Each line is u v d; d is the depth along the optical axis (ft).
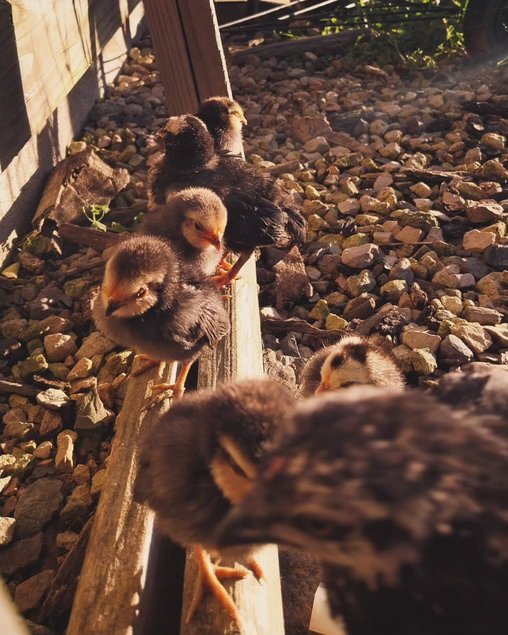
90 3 2.96
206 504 1.00
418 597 0.76
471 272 2.18
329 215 2.45
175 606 1.25
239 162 2.10
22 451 1.76
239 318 1.74
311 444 0.69
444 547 0.72
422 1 3.83
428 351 1.86
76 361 1.98
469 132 2.86
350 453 0.68
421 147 2.80
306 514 0.69
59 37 2.55
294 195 2.55
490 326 1.97
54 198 2.45
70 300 2.19
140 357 1.63
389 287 2.11
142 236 1.67
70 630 1.06
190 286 1.57
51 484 1.65
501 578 0.74
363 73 3.43
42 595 1.45
